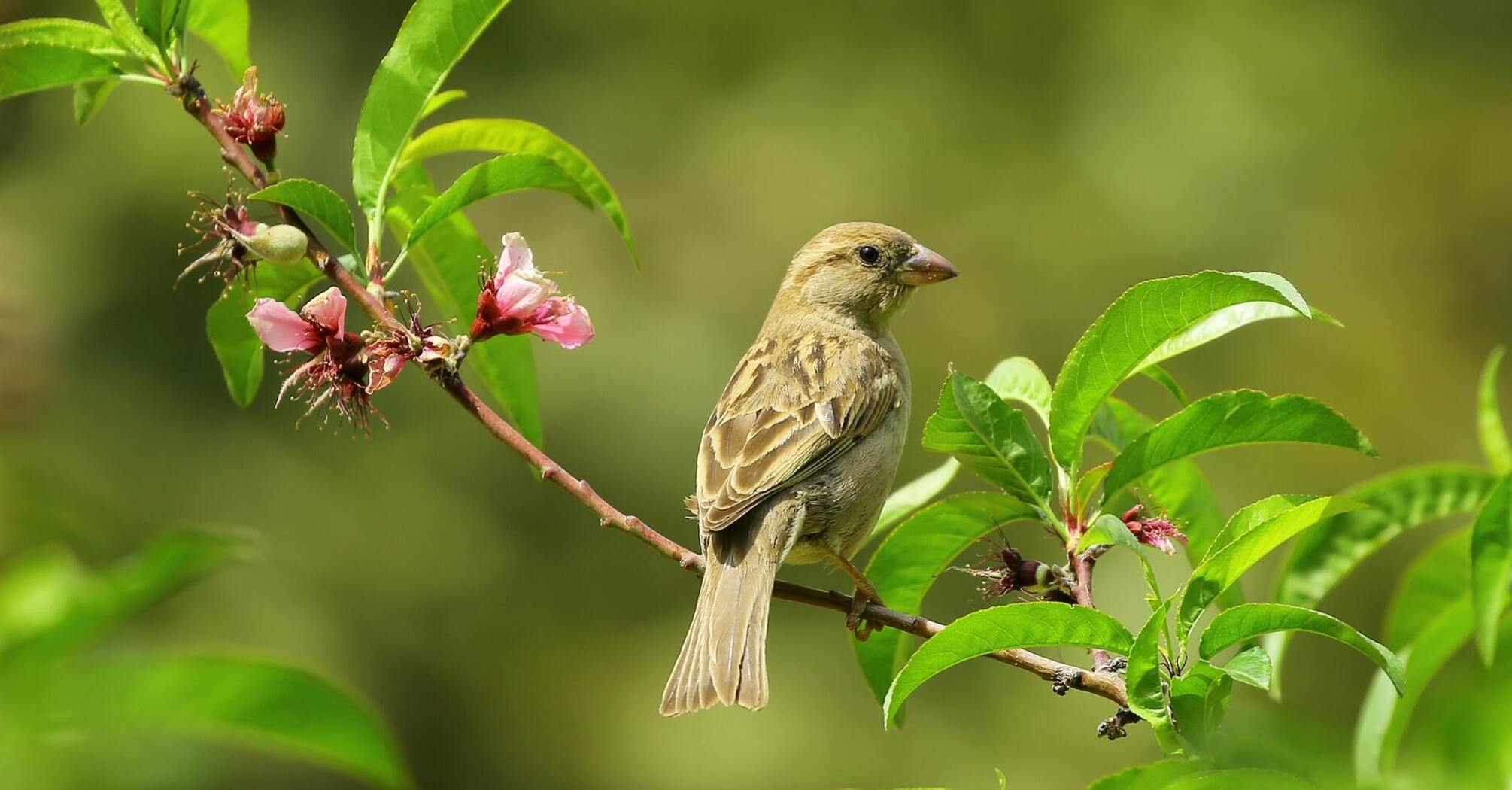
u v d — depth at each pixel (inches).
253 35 595.8
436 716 573.6
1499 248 685.3
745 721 589.0
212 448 561.6
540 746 583.5
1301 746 149.6
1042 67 681.6
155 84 216.8
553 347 617.9
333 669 542.9
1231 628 176.2
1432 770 142.3
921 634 238.1
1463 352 678.5
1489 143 695.1
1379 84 700.0
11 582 135.3
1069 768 565.0
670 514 601.6
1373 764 230.8
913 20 688.4
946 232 650.2
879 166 655.8
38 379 311.9
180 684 131.8
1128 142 667.4
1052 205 652.7
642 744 583.8
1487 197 686.5
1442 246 686.5
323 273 222.4
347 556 570.6
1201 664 174.1
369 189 224.7
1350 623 570.9
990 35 685.3
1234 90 680.4
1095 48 684.1
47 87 217.2
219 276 222.4
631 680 592.7
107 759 159.2
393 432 598.5
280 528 557.3
